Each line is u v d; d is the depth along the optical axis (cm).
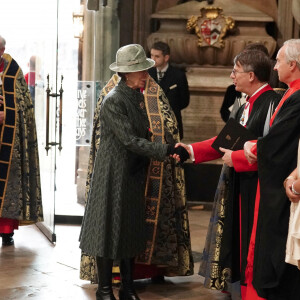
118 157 422
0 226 620
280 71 383
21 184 611
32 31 1155
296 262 347
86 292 482
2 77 611
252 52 420
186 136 848
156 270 503
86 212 434
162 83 732
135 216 427
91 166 489
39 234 678
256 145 379
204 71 841
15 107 608
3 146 604
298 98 368
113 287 488
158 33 839
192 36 830
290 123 366
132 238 425
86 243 426
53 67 629
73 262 567
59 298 466
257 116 414
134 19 845
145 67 425
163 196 483
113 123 417
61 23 733
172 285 503
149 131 439
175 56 844
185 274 500
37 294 475
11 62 620
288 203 366
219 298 473
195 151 426
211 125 843
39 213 633
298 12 813
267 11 855
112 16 702
